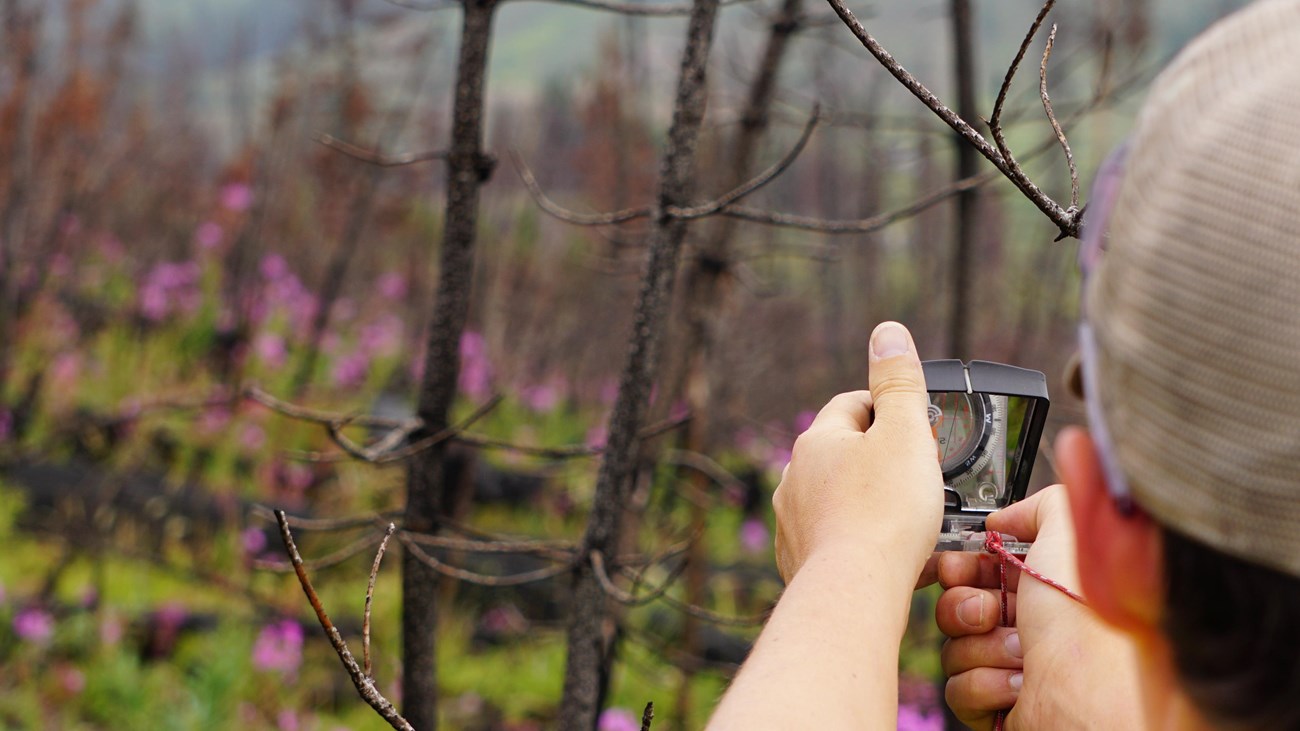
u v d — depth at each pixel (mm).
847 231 1855
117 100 8641
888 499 770
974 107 2740
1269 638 451
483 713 5184
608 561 1912
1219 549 452
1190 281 440
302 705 4969
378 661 5156
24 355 6746
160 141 8930
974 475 992
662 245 1806
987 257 7926
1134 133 505
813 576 730
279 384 7051
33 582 5430
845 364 7910
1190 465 445
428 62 7250
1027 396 988
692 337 3408
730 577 6016
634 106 6398
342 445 2012
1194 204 444
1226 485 437
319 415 2008
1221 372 433
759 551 6512
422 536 1961
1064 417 3473
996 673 963
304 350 7754
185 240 9023
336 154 7047
